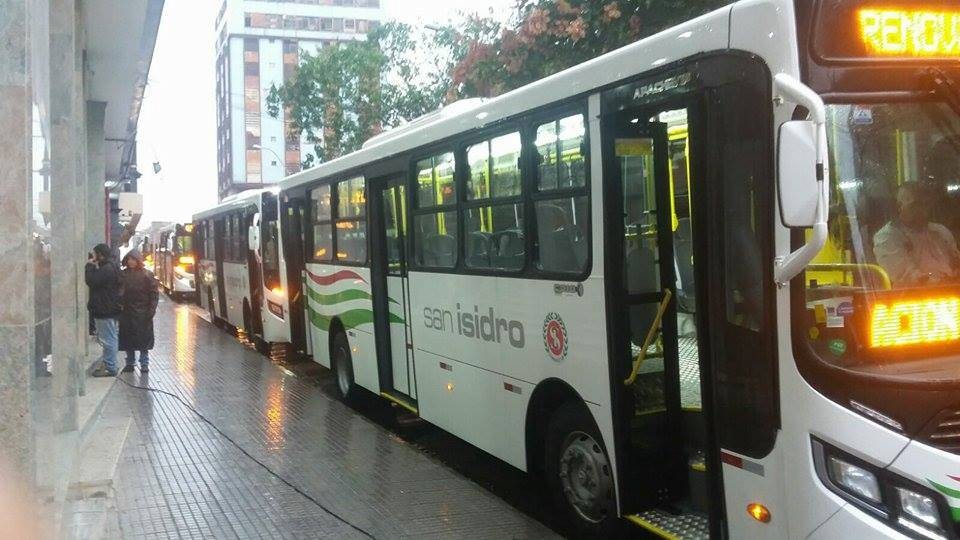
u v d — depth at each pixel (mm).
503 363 6582
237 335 19219
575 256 5613
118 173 34156
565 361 5727
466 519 6086
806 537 3766
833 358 3752
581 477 5797
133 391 11164
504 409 6605
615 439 5219
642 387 5285
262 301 15086
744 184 4094
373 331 9414
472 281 7039
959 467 3486
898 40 3926
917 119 3951
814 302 3811
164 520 6051
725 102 4219
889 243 3875
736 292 4160
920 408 3574
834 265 3830
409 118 32125
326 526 5926
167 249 34125
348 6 88812
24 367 4094
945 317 3861
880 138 3908
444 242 7672
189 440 8406
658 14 9484
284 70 87000
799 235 3814
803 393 3775
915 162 3941
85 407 8992
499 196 6594
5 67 4105
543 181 5973
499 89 11195
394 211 8977
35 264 4289
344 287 10453
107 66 15914
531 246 6125
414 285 8297
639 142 5320
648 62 4824
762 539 4031
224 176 91875
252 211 15734
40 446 4289
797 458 3801
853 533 3588
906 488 3527
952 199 3973
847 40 3879
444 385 7691
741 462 4148
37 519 4137
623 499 5207
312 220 12008
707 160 4344
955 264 3912
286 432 8789
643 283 5309
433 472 7281
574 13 10070
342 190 10508
